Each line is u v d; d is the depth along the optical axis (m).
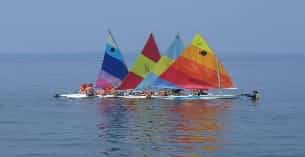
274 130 123.94
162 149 102.06
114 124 134.00
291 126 130.25
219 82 172.38
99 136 116.62
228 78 172.12
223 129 125.69
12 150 101.94
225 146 104.88
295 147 104.12
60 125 133.00
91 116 149.12
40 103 183.88
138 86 179.38
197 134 118.62
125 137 115.25
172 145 105.94
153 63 178.12
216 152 99.50
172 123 135.25
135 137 115.12
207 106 168.88
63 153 99.00
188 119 142.12
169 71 175.75
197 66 173.50
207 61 172.88
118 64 183.25
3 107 174.00
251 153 98.94
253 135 117.25
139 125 132.12
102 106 169.88
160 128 127.25
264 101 188.50
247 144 106.81
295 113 156.25
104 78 185.50
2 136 117.25
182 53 173.88
